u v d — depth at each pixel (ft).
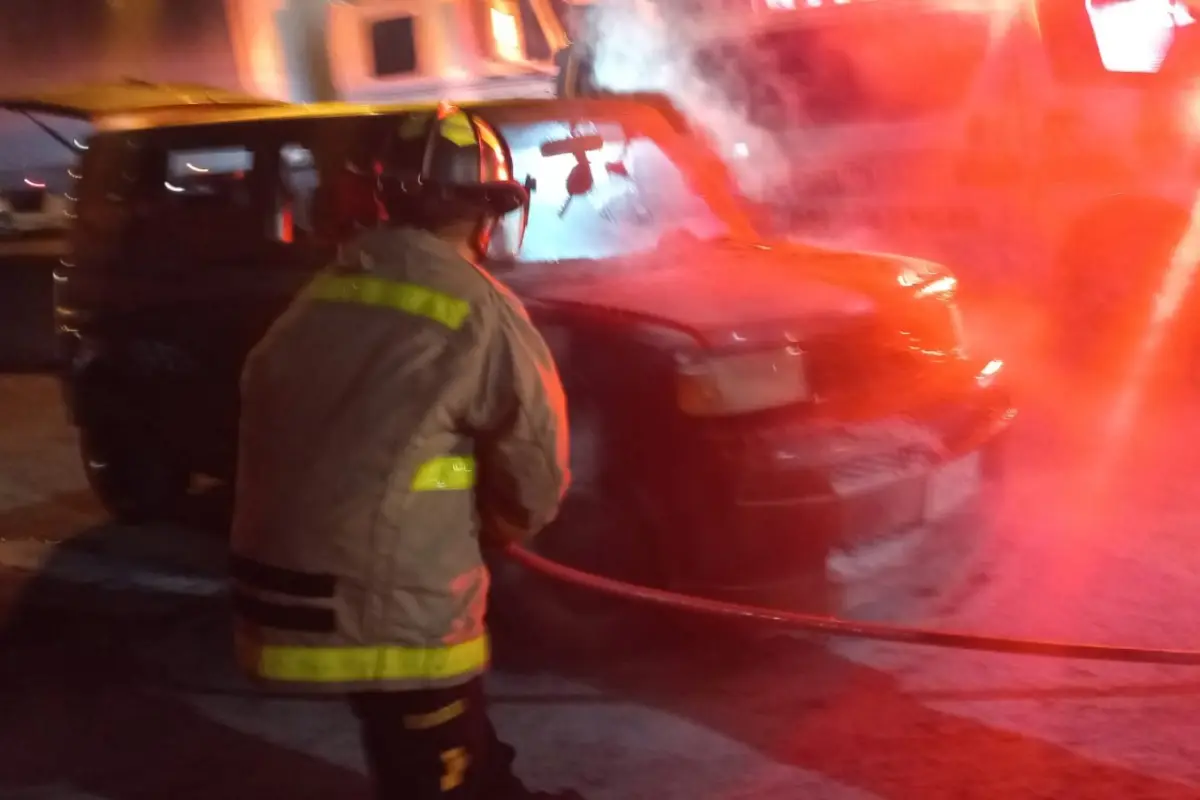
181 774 11.85
